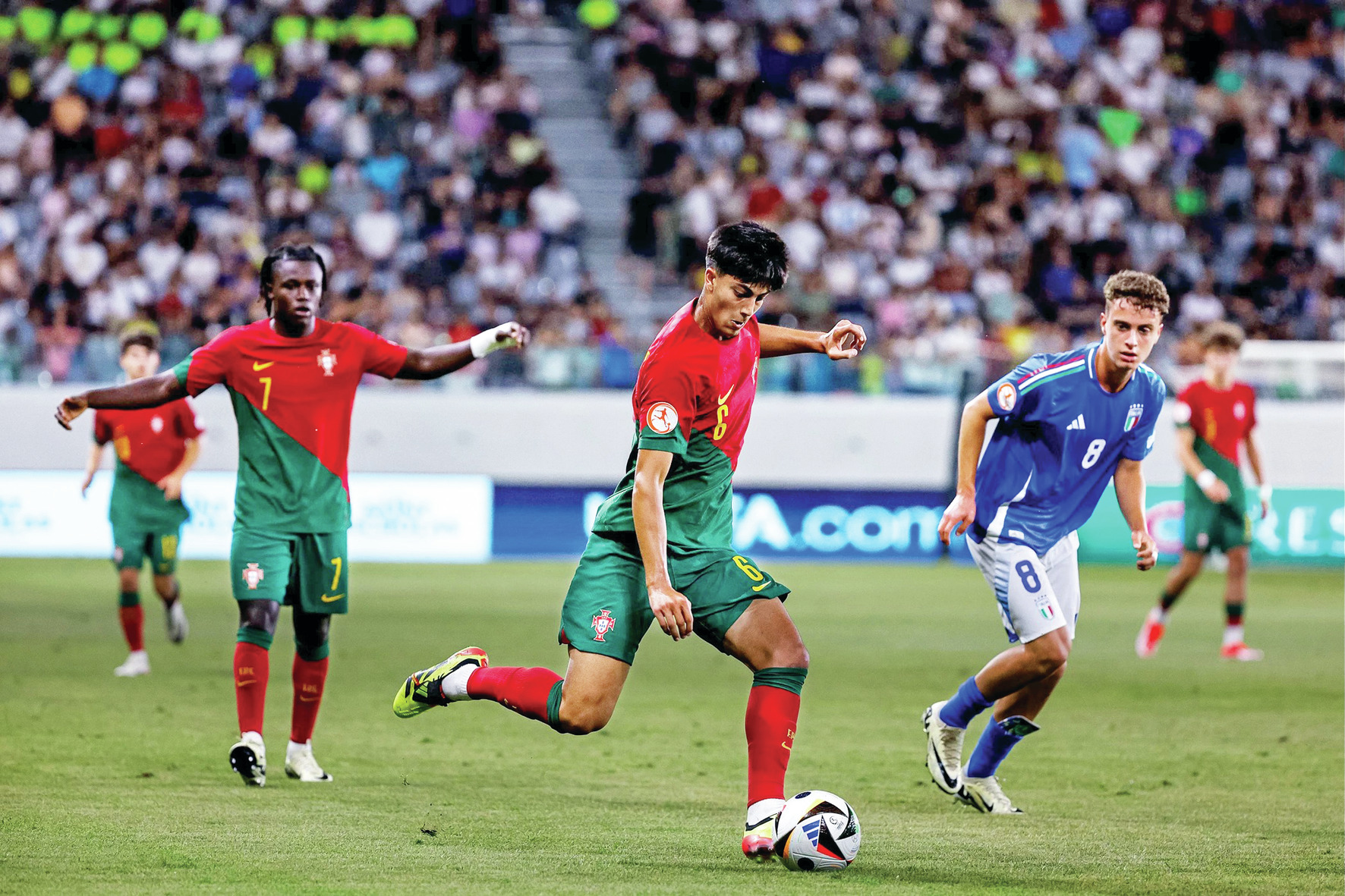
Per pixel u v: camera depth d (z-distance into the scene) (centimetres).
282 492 2041
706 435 1565
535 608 4494
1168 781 2164
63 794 1895
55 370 5828
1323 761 2341
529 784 2055
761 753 1560
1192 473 3612
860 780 2144
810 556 6031
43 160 7206
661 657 3631
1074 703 2986
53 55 7744
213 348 2031
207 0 7812
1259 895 1451
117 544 3152
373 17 7850
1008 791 2081
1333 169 8038
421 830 1711
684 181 7231
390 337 6244
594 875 1492
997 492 1912
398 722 2584
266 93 7575
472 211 7100
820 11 8275
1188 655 3784
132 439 3161
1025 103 7906
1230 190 7738
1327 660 3691
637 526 1491
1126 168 7806
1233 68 8362
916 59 8175
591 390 6022
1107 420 1869
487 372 5978
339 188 7119
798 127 7656
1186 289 7212
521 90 7669
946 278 7062
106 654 3453
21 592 4778
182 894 1386
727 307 1506
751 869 1534
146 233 6775
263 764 1975
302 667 2073
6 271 6638
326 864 1521
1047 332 6819
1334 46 8469
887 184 7450
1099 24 8475
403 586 5053
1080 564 6134
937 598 4931
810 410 6009
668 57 7756
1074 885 1486
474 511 5934
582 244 7306
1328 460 6003
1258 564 6031
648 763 2241
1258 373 6044
